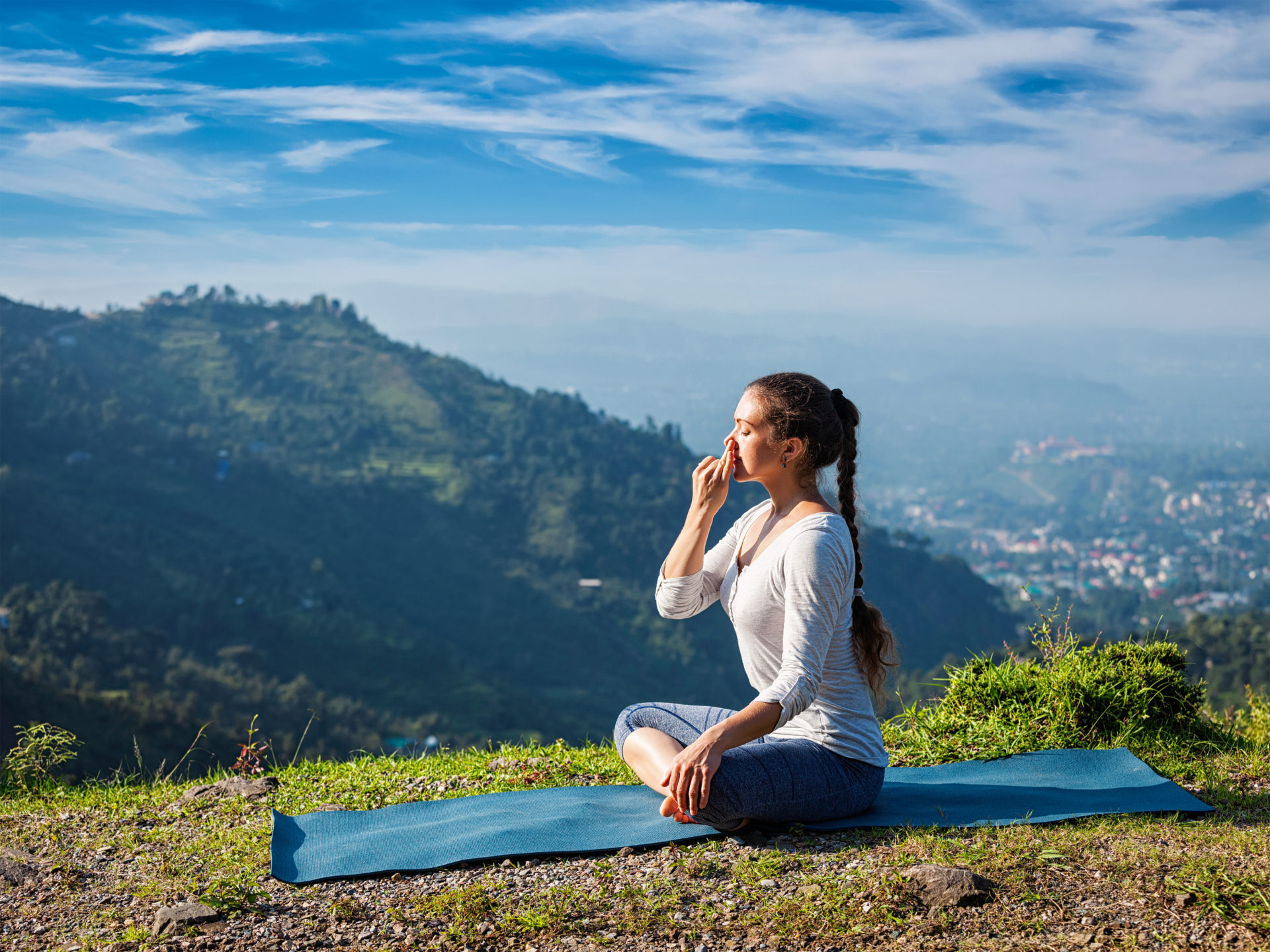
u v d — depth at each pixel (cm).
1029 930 226
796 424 287
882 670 305
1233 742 456
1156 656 473
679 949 227
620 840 293
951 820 307
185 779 480
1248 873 247
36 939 253
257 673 10312
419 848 295
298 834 325
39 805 421
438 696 10794
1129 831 290
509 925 240
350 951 232
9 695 5147
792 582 281
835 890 249
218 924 249
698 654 14850
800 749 294
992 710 451
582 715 11819
